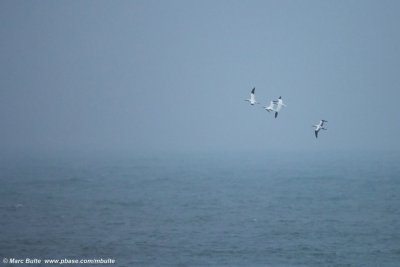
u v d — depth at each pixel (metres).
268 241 97.25
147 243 95.06
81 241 95.94
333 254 89.25
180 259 85.81
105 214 121.06
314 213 124.75
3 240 95.94
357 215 122.44
